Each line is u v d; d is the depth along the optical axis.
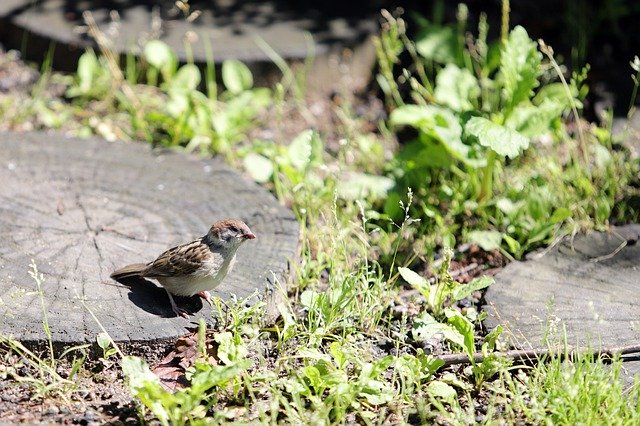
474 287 8.09
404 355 7.42
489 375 7.48
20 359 7.37
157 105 11.58
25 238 8.36
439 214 9.96
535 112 9.53
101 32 12.20
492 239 9.41
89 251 8.29
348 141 10.11
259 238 8.73
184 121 10.86
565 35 13.11
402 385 7.30
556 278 8.69
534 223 9.58
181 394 6.57
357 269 8.73
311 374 7.04
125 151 9.94
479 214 9.99
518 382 7.42
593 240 9.25
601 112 11.68
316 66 12.24
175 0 13.11
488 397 7.41
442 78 10.66
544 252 9.10
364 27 12.77
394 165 10.49
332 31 12.62
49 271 8.01
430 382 7.40
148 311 7.72
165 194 9.22
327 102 12.26
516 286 8.59
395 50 11.45
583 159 10.86
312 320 7.93
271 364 7.68
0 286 7.78
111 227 8.63
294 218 9.04
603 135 10.68
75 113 11.52
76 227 8.57
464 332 7.61
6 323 7.42
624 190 10.28
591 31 13.04
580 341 7.81
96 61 11.78
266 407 7.09
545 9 13.48
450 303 8.40
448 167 10.17
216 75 11.91
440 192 10.12
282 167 9.82
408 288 8.95
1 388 7.15
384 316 8.49
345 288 7.99
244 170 10.71
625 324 8.00
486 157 10.00
